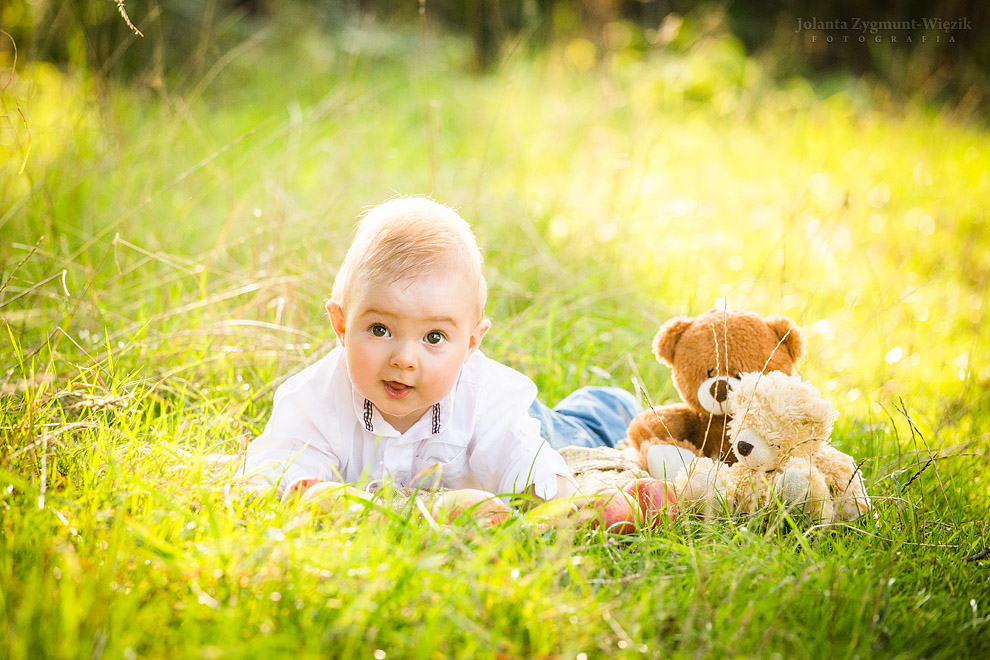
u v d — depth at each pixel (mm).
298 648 1364
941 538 2018
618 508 1934
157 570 1513
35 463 1834
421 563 1513
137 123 4789
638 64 8062
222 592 1469
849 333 3361
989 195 5879
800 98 8500
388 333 1948
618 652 1458
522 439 2164
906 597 1722
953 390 3100
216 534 1583
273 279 2914
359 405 2125
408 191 4543
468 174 5098
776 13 11234
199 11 7758
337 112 4629
